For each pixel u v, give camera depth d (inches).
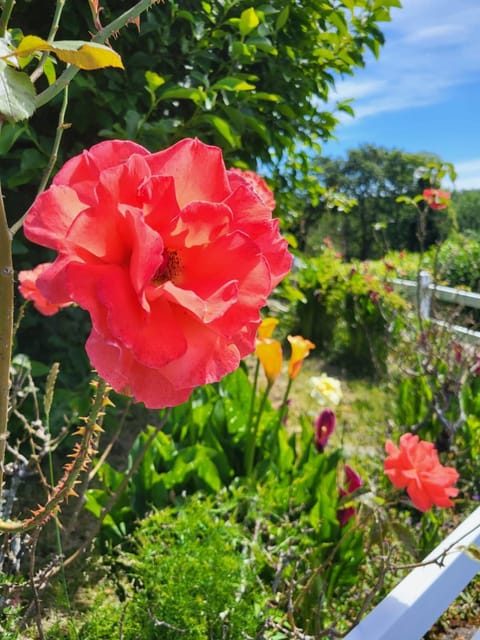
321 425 99.1
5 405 28.4
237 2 113.3
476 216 1379.2
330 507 83.6
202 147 25.9
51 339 113.7
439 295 208.7
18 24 106.2
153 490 87.6
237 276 24.5
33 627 65.2
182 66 124.0
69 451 119.1
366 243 1312.7
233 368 24.9
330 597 80.7
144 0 29.8
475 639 52.9
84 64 24.2
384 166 1589.6
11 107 21.7
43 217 23.8
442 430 124.6
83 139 121.4
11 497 61.0
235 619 62.1
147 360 22.1
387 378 189.3
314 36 142.3
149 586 65.7
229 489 92.5
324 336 239.0
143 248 21.5
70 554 88.2
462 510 117.3
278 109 135.0
